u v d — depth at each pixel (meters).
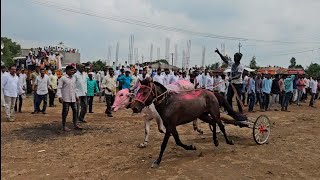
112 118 16.33
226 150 10.15
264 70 43.38
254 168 8.50
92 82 17.55
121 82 16.75
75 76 14.41
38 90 17.06
